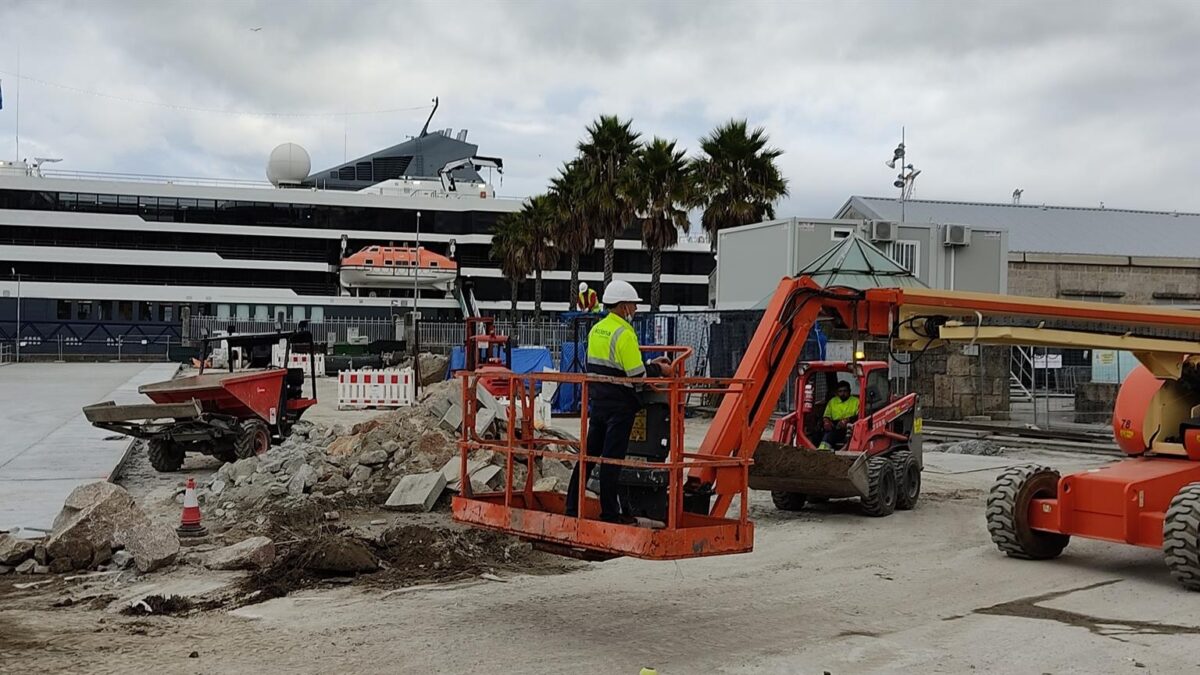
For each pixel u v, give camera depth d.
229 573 9.52
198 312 75.38
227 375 18.06
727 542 7.32
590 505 7.88
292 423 19.05
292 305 76.25
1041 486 10.70
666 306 83.62
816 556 10.91
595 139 42.94
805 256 34.09
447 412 15.62
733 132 42.12
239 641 7.34
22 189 74.31
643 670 6.24
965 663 7.04
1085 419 29.86
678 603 8.72
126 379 43.81
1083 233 49.56
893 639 7.66
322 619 7.98
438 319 78.25
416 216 80.31
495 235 70.50
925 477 17.41
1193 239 50.34
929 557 10.88
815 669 6.87
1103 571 10.17
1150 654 7.29
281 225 78.44
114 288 74.31
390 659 6.95
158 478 16.53
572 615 8.23
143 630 7.60
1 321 72.94
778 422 14.33
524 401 8.41
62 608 8.30
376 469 14.37
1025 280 44.38
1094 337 10.41
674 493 7.02
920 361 28.52
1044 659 7.15
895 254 34.94
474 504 8.27
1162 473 10.21
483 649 7.22
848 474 12.95
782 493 14.05
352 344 63.78
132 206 76.31
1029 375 35.50
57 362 67.19
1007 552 10.70
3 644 7.18
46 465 16.61
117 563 9.64
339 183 96.44
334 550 9.50
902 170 46.53
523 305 81.38
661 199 42.09
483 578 9.53
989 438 23.88
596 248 83.12
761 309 27.36
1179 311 10.96
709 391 7.73
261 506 12.73
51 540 9.60
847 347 27.67
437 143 96.38
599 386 7.73
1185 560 9.12
